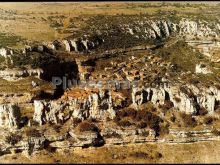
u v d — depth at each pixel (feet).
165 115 544.62
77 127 520.01
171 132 529.86
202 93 567.18
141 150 515.91
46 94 548.31
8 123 514.27
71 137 514.68
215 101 564.30
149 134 524.52
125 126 525.75
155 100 555.28
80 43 643.45
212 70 640.99
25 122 519.60
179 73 637.30
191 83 588.50
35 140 504.43
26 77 556.10
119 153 510.17
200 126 538.47
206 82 595.06
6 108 515.50
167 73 629.92
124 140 520.42
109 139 519.19
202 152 521.65
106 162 497.87
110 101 538.88
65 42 633.61
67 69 612.70
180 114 547.08
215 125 542.98
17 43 607.37
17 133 509.76
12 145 501.56
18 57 570.46
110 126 524.93
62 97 545.44
